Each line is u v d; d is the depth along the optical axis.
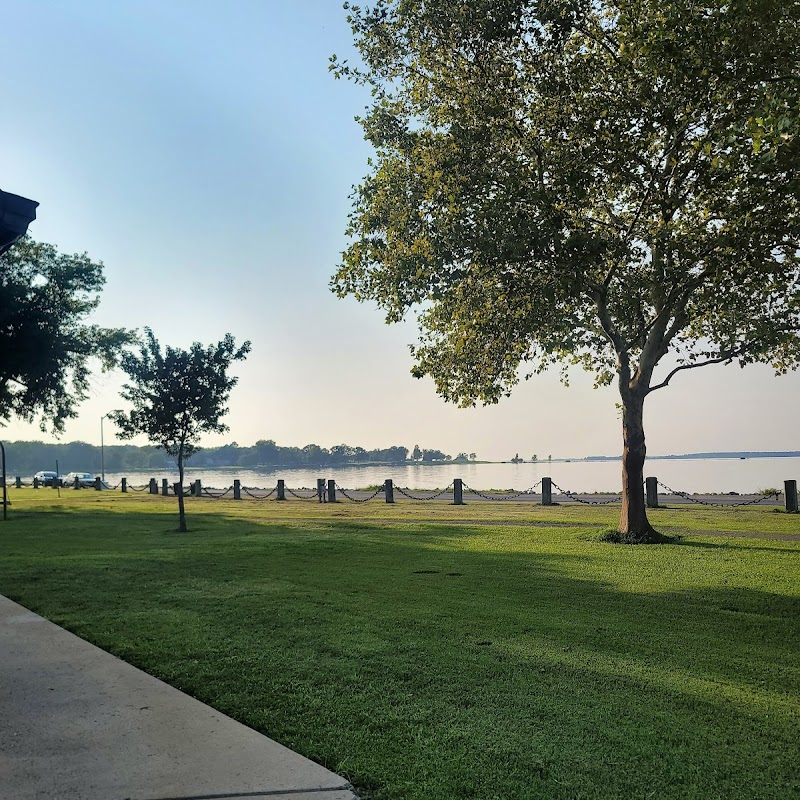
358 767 3.98
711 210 12.44
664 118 12.22
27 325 33.22
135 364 21.50
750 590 9.47
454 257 14.52
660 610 8.24
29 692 5.29
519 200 13.88
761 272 12.27
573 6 13.20
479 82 15.14
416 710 4.90
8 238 6.12
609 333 16.45
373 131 16.95
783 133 9.70
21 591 9.78
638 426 15.92
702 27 10.43
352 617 7.83
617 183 13.96
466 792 3.69
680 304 15.77
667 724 4.65
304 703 5.05
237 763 3.99
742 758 4.14
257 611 8.17
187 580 10.52
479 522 20.81
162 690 5.32
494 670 5.82
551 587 9.75
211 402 21.67
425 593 9.32
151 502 37.19
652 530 15.60
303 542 15.80
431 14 14.82
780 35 10.31
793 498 21.95
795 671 5.88
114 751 4.16
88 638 7.03
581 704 5.03
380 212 16.06
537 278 14.04
